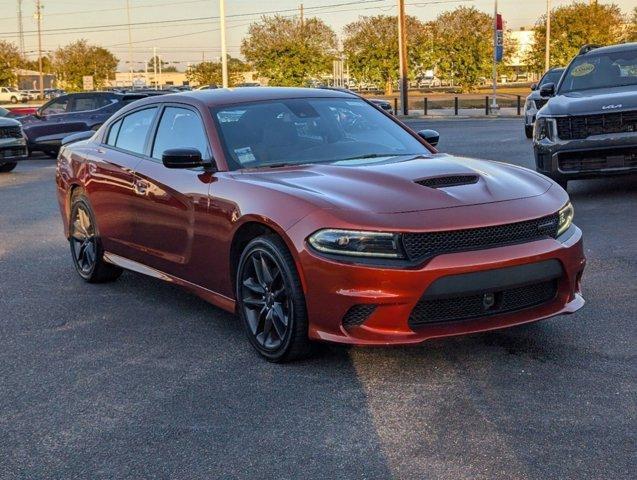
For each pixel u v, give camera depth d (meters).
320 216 4.04
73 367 4.48
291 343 4.23
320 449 3.34
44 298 6.06
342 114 5.49
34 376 4.36
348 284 3.92
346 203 4.09
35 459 3.37
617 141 8.81
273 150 5.02
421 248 3.91
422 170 4.54
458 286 3.89
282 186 4.39
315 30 50.50
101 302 5.88
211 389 4.06
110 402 3.95
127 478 3.17
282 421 3.64
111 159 5.98
